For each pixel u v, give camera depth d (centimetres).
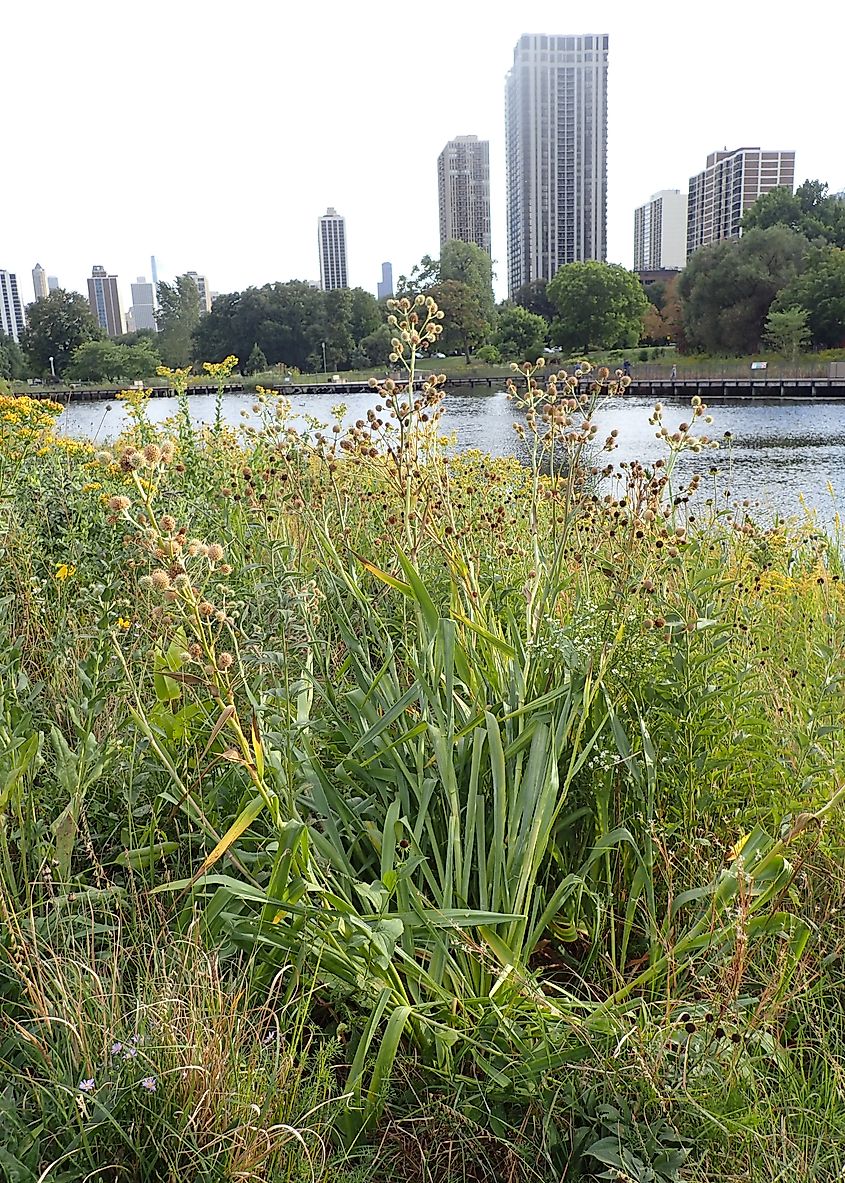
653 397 5375
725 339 7775
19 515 400
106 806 254
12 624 324
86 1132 154
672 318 9256
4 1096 161
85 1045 169
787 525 622
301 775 230
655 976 205
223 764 248
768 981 202
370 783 249
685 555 356
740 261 7675
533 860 221
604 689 247
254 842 236
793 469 1859
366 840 243
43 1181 147
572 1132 176
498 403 5009
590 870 254
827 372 5659
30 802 235
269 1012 196
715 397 5075
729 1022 190
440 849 246
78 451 518
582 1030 184
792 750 259
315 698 288
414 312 308
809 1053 203
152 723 236
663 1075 178
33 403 529
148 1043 170
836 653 288
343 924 186
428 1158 176
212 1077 165
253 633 265
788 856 235
